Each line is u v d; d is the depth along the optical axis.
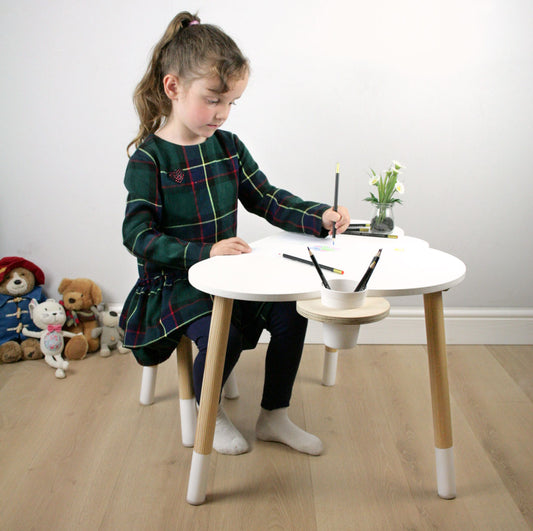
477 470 1.44
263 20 1.87
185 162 1.45
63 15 1.85
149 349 1.44
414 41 1.88
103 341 2.05
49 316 1.95
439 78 1.91
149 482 1.40
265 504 1.33
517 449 1.53
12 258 1.99
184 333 1.40
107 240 2.07
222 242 1.32
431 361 1.28
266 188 1.61
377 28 1.87
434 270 1.22
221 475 1.43
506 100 1.93
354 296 1.08
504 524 1.27
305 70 1.91
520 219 2.04
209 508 1.32
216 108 1.34
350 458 1.50
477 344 2.15
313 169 2.00
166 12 1.86
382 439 1.58
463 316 2.13
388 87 1.92
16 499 1.33
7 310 1.99
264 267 1.23
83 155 1.98
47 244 2.07
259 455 1.51
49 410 1.70
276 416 1.54
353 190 2.02
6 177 2.00
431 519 1.29
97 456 1.49
